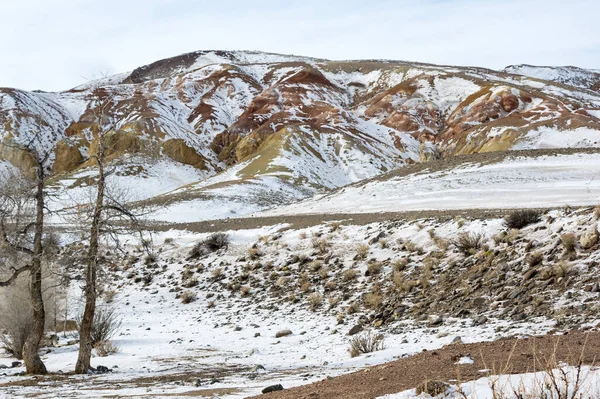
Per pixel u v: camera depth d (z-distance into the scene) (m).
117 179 99.00
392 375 6.95
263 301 27.23
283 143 108.25
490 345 8.26
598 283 16.16
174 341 21.66
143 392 10.53
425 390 5.29
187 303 30.03
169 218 62.75
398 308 20.81
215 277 32.62
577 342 7.67
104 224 16.88
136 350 20.33
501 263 20.64
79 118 179.00
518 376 5.44
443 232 26.73
